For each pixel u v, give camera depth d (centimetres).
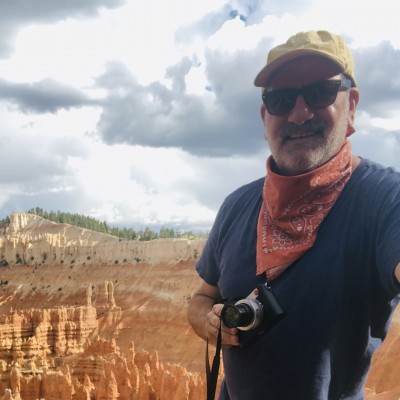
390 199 84
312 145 90
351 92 97
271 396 91
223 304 95
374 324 90
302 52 89
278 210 92
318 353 88
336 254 88
